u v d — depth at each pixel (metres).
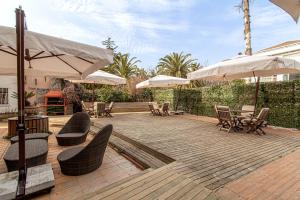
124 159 4.15
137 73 19.73
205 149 4.45
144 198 2.35
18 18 2.40
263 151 4.31
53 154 4.31
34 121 5.70
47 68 4.82
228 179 2.94
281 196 2.49
